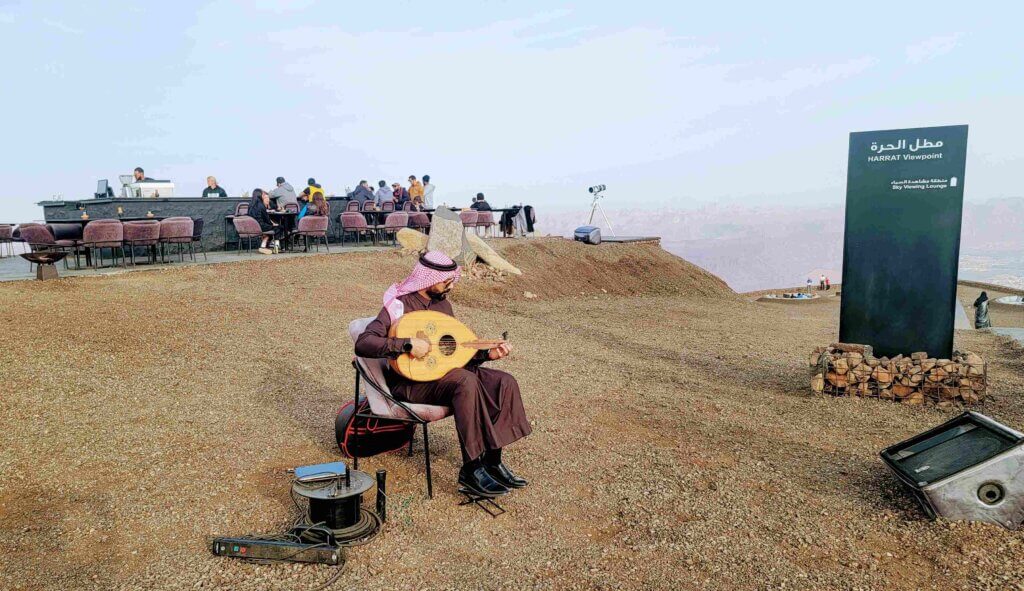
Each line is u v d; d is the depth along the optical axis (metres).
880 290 6.98
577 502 4.04
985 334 12.48
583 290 18.06
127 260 14.42
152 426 5.03
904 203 6.80
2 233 14.97
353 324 4.18
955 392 6.37
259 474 4.27
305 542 3.36
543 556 3.40
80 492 3.95
